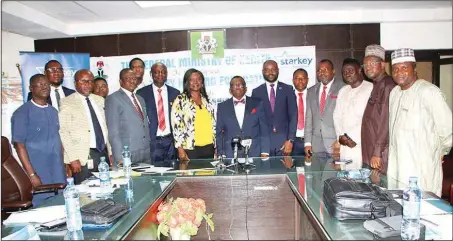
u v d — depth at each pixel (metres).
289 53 4.89
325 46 4.89
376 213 1.54
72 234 1.49
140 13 4.46
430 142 2.51
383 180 2.18
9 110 4.60
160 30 4.91
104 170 2.49
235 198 2.55
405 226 1.40
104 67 5.02
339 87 3.85
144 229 1.73
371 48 3.05
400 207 1.56
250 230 2.56
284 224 2.53
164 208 1.94
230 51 4.91
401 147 2.60
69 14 4.39
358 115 3.25
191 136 3.34
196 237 2.58
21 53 4.45
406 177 2.57
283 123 4.46
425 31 4.92
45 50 5.08
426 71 5.06
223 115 3.54
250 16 4.72
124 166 2.79
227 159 3.15
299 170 2.58
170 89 4.68
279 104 4.48
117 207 1.70
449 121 2.42
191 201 2.04
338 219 1.57
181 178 2.54
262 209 2.54
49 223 1.62
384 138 2.88
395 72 2.59
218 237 2.58
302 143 4.53
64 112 3.57
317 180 2.25
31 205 2.32
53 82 4.32
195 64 4.95
